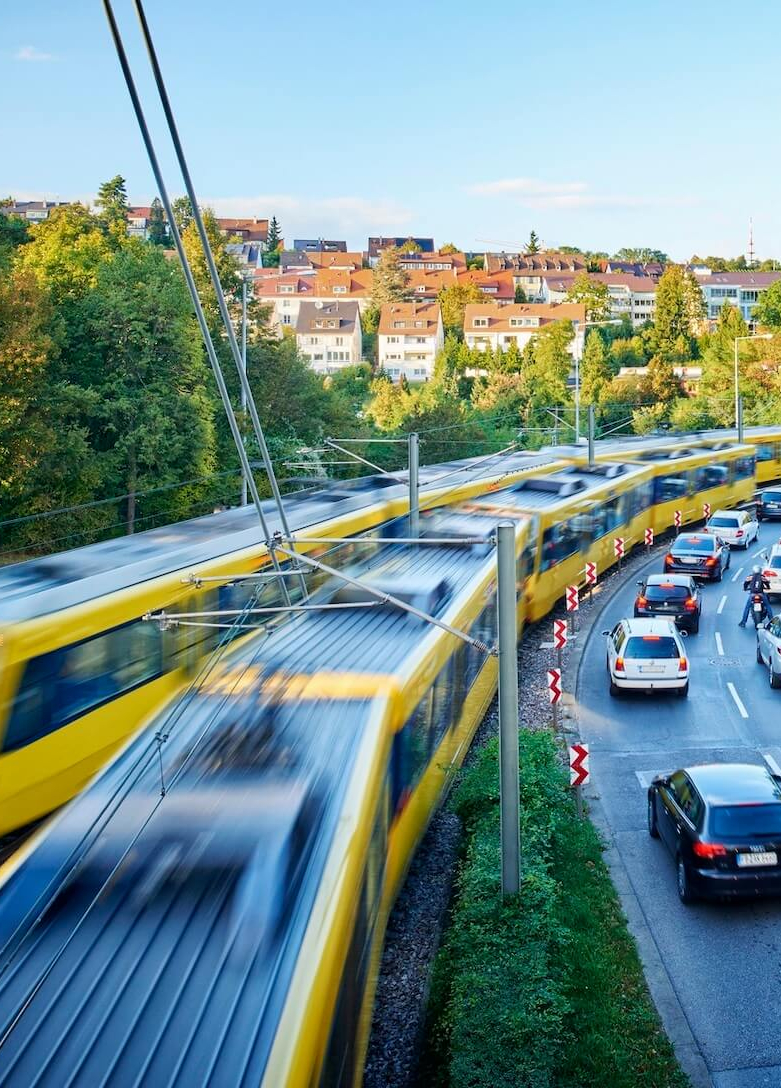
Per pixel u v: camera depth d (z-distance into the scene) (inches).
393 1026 435.2
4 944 301.1
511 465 1537.9
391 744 454.9
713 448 1984.5
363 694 468.8
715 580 1364.4
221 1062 254.4
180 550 773.9
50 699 598.9
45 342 1520.7
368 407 3476.9
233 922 305.3
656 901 525.0
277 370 2407.7
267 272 7288.4
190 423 1801.2
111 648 650.8
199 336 1909.4
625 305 7037.4
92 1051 259.3
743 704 854.5
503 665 480.1
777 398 3474.4
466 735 703.1
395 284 6589.6
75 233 2482.8
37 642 587.8
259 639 574.2
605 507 1369.3
